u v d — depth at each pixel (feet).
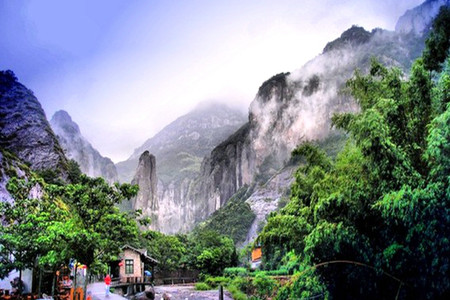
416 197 31.73
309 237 44.47
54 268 71.41
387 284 40.11
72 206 68.64
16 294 72.54
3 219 84.74
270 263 119.14
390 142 35.91
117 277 122.11
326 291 51.26
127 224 71.15
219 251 202.18
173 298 112.78
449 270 31.71
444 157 30.42
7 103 280.92
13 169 126.00
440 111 36.94
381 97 42.96
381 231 39.37
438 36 40.16
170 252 217.15
